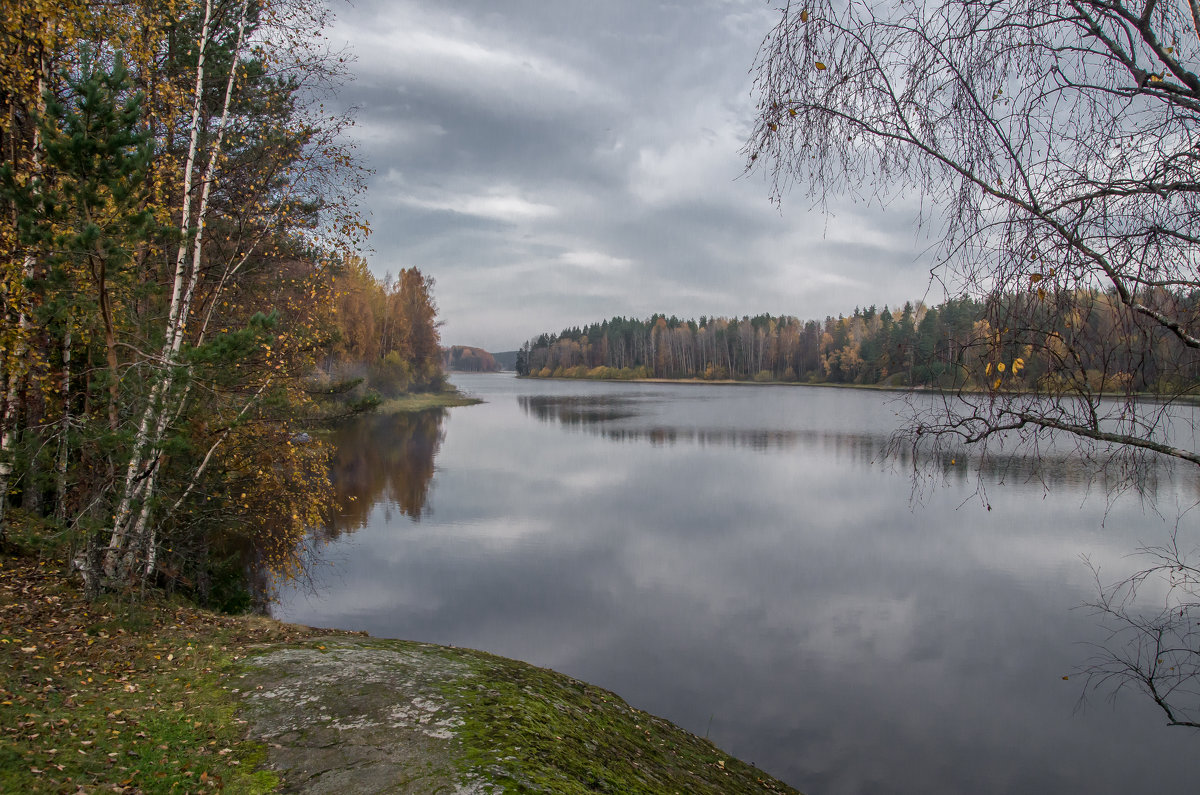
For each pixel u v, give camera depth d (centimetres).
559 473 2927
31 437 815
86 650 641
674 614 1358
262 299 1180
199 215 937
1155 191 282
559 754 526
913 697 1042
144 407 769
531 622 1299
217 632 769
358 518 2055
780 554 1773
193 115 932
